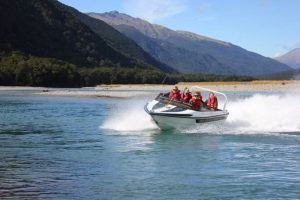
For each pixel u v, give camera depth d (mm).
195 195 7754
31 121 21812
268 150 12406
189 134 16188
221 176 9133
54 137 15445
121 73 186375
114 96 56812
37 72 125125
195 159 11016
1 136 15711
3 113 26875
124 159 11000
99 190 8047
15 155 11570
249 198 7578
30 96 56344
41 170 9648
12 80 122062
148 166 10133
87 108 32531
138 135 15922
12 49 183250
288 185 8398
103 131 17297
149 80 194500
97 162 10586
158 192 7926
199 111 16516
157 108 16766
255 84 99812
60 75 133875
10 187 8180
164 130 17062
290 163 10469
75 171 9570
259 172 9492
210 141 14281
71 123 20734
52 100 45719
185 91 17281
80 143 13875
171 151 12234
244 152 12078
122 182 8625
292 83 102125
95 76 173750
